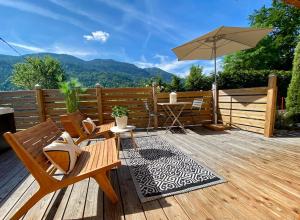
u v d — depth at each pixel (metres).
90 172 1.73
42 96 5.14
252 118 4.59
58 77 5.41
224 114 5.46
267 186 2.12
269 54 14.09
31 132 1.94
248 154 3.15
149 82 8.50
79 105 5.29
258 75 8.70
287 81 9.02
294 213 1.66
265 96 4.21
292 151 3.23
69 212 1.78
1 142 3.73
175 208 1.78
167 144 3.91
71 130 3.51
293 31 14.35
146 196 1.98
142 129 5.54
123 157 3.20
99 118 5.37
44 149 1.72
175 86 8.32
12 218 1.59
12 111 4.07
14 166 3.08
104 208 1.82
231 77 8.44
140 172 2.58
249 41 4.80
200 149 3.50
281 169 2.54
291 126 4.71
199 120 5.88
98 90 5.28
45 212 1.79
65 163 1.75
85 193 2.10
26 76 25.20
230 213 1.68
